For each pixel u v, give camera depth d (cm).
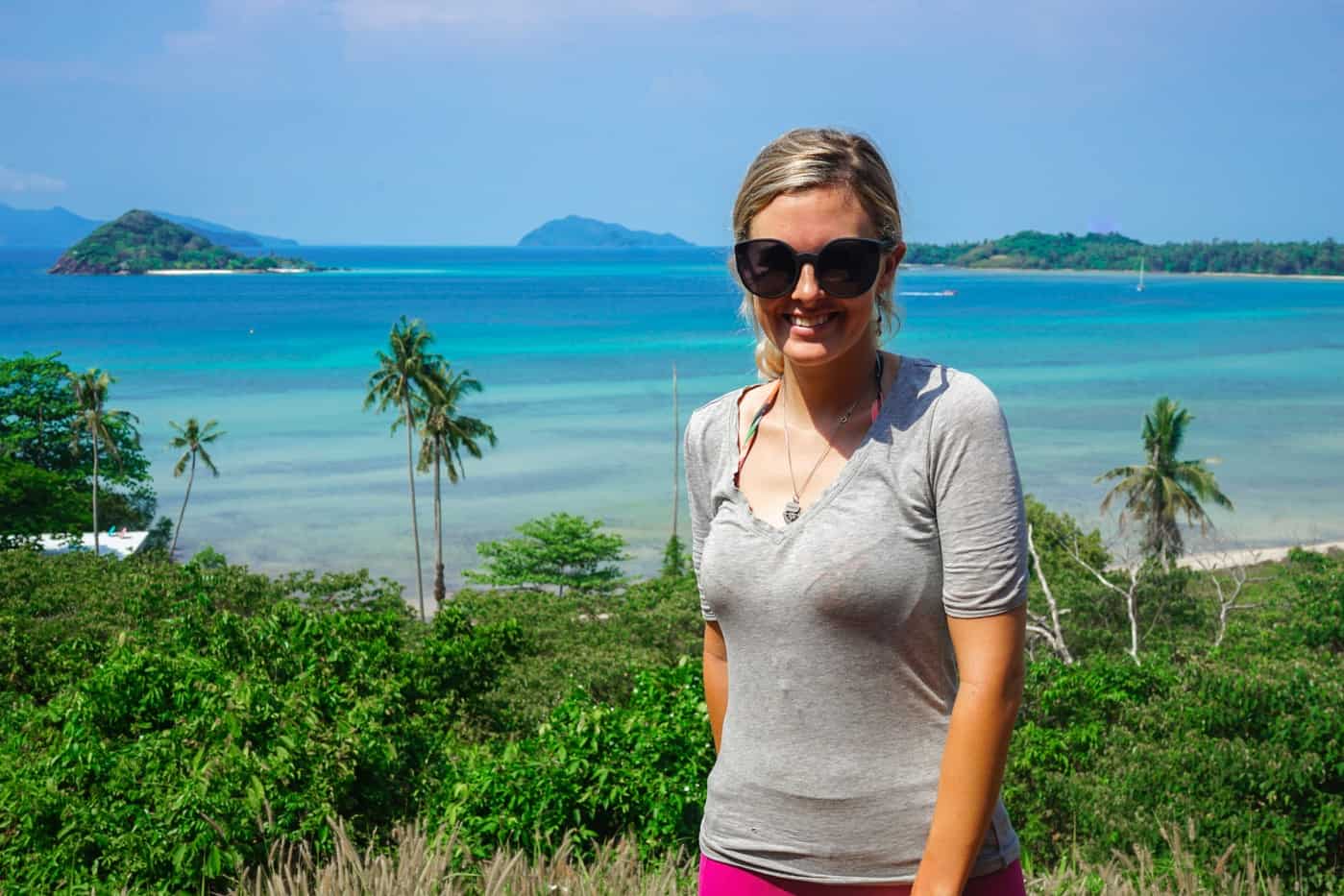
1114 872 433
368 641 1083
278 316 17400
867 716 178
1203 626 2448
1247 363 11144
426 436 4291
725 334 13912
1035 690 1147
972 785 167
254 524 5162
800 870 182
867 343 191
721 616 192
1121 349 12456
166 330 14800
